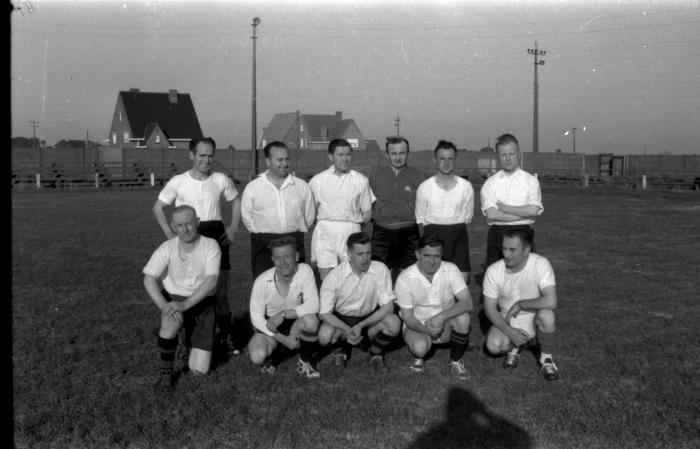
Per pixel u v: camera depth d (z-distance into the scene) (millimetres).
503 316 5402
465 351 5512
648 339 5922
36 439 3809
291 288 5203
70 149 41812
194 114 64688
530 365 5219
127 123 63094
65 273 9391
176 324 4730
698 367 5113
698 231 15016
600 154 45875
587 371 5012
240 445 3752
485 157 51406
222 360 5461
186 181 5844
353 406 4336
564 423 3998
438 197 6309
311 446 3730
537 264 5160
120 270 9711
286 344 5094
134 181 38469
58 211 20938
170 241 5137
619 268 9852
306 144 73375
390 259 6840
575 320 6621
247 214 5938
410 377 4961
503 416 4148
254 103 39438
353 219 6395
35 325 6402
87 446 3729
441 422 4059
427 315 5336
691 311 7031
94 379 4871
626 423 4000
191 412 4207
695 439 3770
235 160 47594
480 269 10102
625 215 19422
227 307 5734
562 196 29781
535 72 47469
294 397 4512
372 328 5348
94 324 6508
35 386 4684
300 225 6031
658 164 43312
